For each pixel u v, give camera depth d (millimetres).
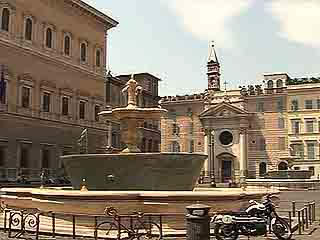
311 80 86938
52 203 14664
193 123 91000
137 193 13641
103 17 63750
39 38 52562
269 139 84188
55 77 54969
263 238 13477
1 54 46781
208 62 97312
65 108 56656
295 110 83062
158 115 19547
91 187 16672
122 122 19812
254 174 84438
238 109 84625
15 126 48250
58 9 55875
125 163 16094
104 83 65000
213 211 13891
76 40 59250
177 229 13562
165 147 92500
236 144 84750
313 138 81438
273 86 88750
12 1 48469
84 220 14047
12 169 47375
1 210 16750
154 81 90125
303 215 16500
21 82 49375
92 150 60844
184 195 13633
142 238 12828
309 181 53562
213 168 84500
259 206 13469
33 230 13711
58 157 54406
